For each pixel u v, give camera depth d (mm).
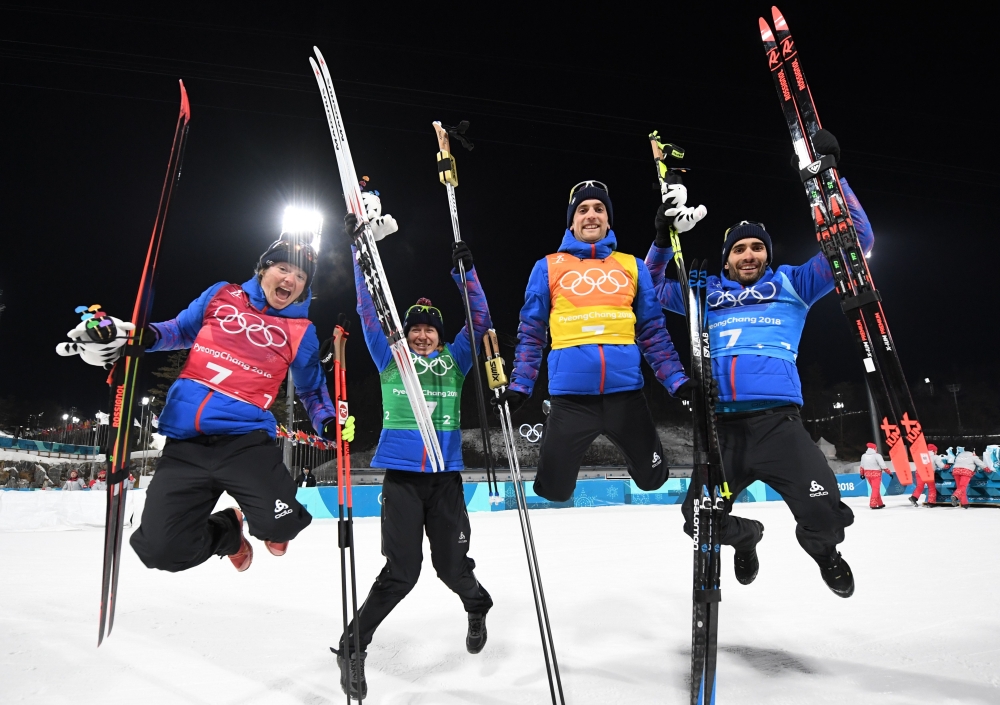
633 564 5902
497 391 3012
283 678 2926
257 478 2820
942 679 2643
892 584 4594
